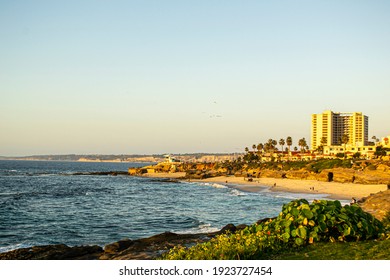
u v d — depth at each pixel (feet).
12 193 265.13
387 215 53.78
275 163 503.20
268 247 35.73
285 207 39.65
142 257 54.90
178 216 153.69
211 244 39.63
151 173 579.89
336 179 328.49
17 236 110.63
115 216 154.61
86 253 70.64
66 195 253.44
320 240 37.70
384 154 442.50
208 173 525.34
